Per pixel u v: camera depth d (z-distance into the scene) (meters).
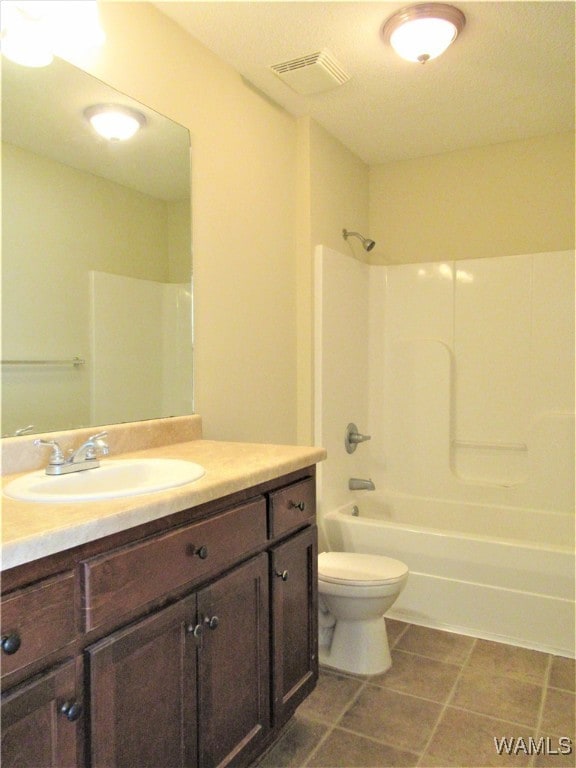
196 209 2.08
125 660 1.07
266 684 1.51
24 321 1.49
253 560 1.46
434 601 2.49
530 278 3.01
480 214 3.18
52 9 1.37
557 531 2.85
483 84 2.44
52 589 0.94
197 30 2.02
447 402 3.19
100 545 1.03
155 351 1.91
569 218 2.97
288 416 2.68
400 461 3.33
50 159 1.56
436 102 2.60
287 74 2.31
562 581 2.23
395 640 2.37
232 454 1.71
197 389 2.09
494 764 1.62
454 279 3.21
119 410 1.77
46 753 0.92
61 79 1.58
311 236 2.74
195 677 1.25
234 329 2.29
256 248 2.43
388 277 3.38
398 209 3.40
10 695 0.86
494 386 3.12
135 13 1.82
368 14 1.94
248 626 1.44
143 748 1.11
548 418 2.93
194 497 1.22
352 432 3.07
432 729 1.78
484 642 2.35
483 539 2.38
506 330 3.08
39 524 0.95
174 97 1.97
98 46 1.69
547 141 3.01
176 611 1.19
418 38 1.97
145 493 1.17
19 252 1.48
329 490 2.83
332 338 2.87
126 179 1.80
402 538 2.55
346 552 2.59
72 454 1.48
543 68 2.31
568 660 2.19
